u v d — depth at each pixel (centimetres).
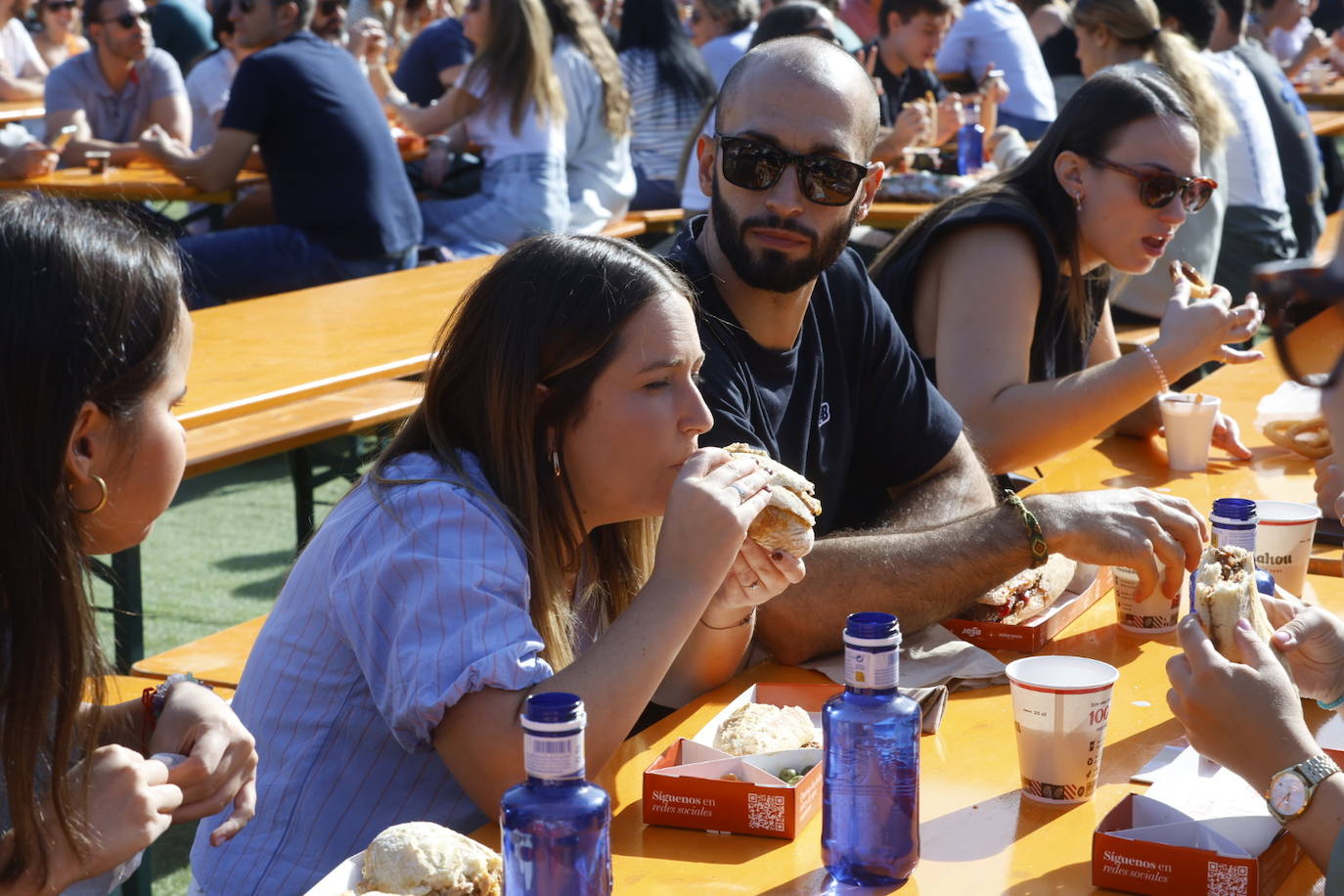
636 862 149
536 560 171
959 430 277
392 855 134
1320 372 132
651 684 159
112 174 658
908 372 272
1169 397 308
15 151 636
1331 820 140
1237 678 149
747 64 239
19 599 130
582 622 198
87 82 763
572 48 693
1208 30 618
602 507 176
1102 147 323
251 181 639
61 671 131
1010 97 770
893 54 742
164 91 773
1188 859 137
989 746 177
